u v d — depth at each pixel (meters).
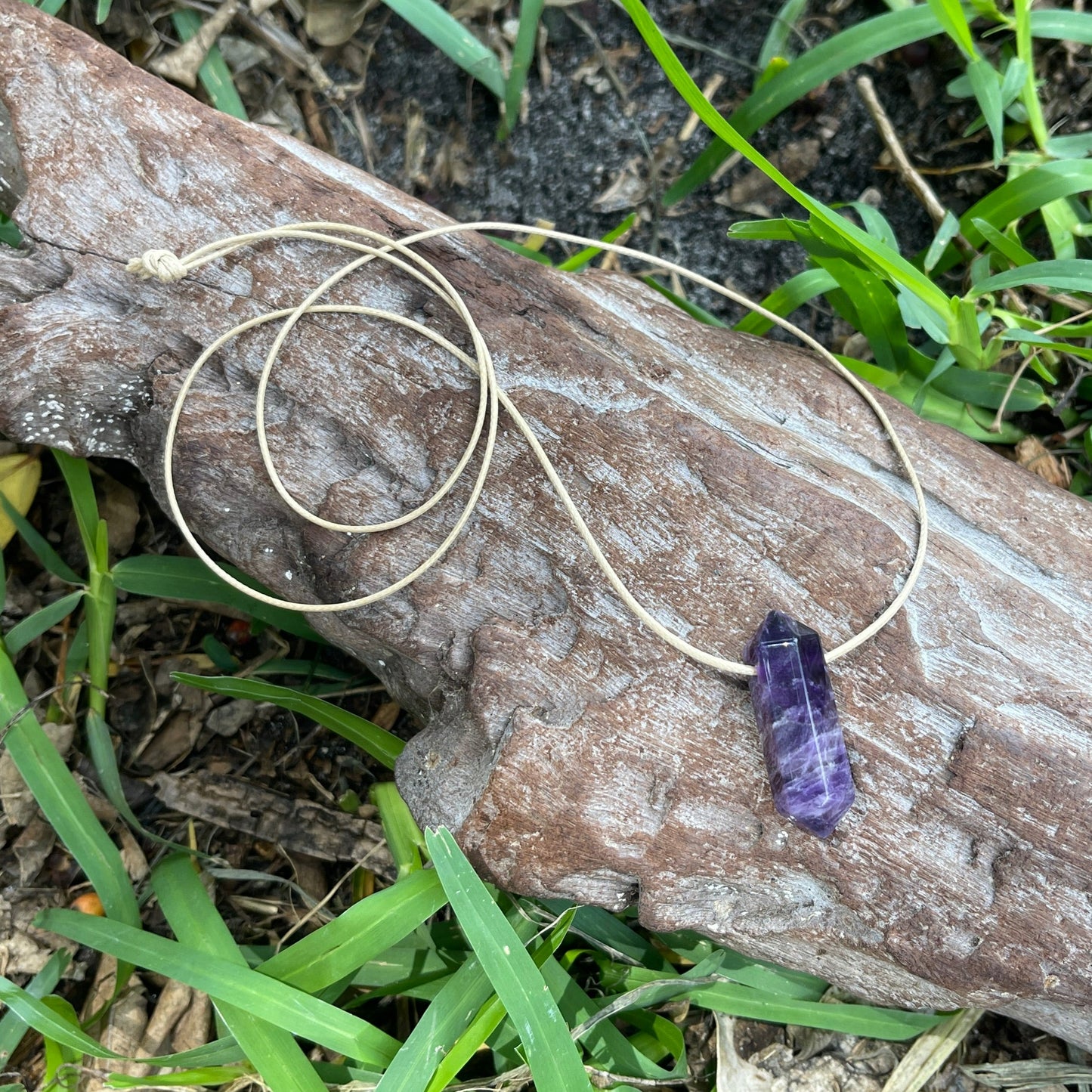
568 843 0.20
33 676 0.27
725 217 0.31
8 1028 0.22
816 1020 0.23
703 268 0.31
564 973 0.23
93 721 0.25
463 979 0.21
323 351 0.22
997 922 0.20
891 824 0.20
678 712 0.21
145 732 0.27
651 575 0.21
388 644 0.22
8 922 0.24
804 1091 0.23
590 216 0.31
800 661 0.20
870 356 0.30
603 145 0.31
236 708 0.27
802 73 0.28
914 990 0.22
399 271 0.23
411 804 0.21
